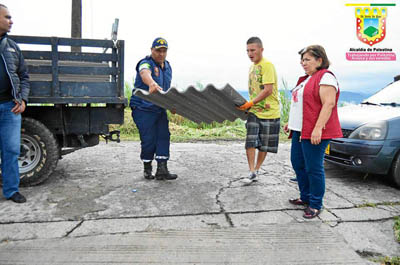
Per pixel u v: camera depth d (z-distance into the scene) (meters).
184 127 10.19
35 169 3.83
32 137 3.77
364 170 3.98
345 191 3.90
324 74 2.77
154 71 3.87
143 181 4.22
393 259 2.35
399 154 3.92
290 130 3.41
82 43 3.80
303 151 3.01
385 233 2.80
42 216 3.01
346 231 2.81
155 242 2.54
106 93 3.96
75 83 3.84
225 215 3.10
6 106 3.21
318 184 2.99
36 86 3.73
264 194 3.74
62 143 4.25
